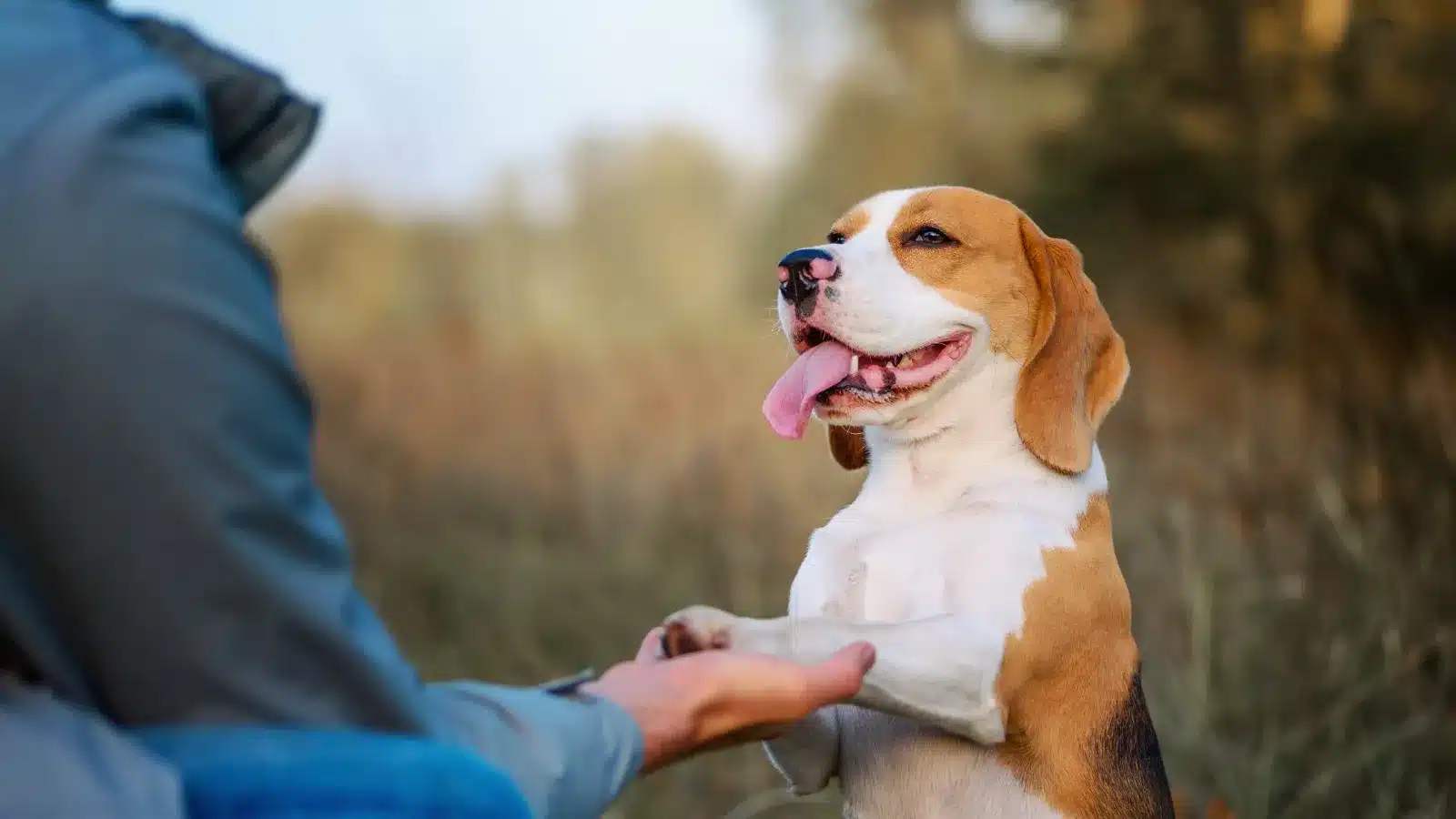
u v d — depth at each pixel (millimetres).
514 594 5531
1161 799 3010
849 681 1956
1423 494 5105
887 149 9812
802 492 6363
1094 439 3072
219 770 1226
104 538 1209
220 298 1256
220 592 1238
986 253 3025
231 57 1460
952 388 2994
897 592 2781
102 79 1290
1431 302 6492
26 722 1204
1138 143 7609
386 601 5688
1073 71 8055
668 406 7961
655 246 11500
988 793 2789
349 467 6973
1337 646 4316
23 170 1211
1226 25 7469
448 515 6414
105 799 1161
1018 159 8492
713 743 1887
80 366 1191
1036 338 3016
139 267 1214
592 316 10367
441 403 7699
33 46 1302
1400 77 6824
